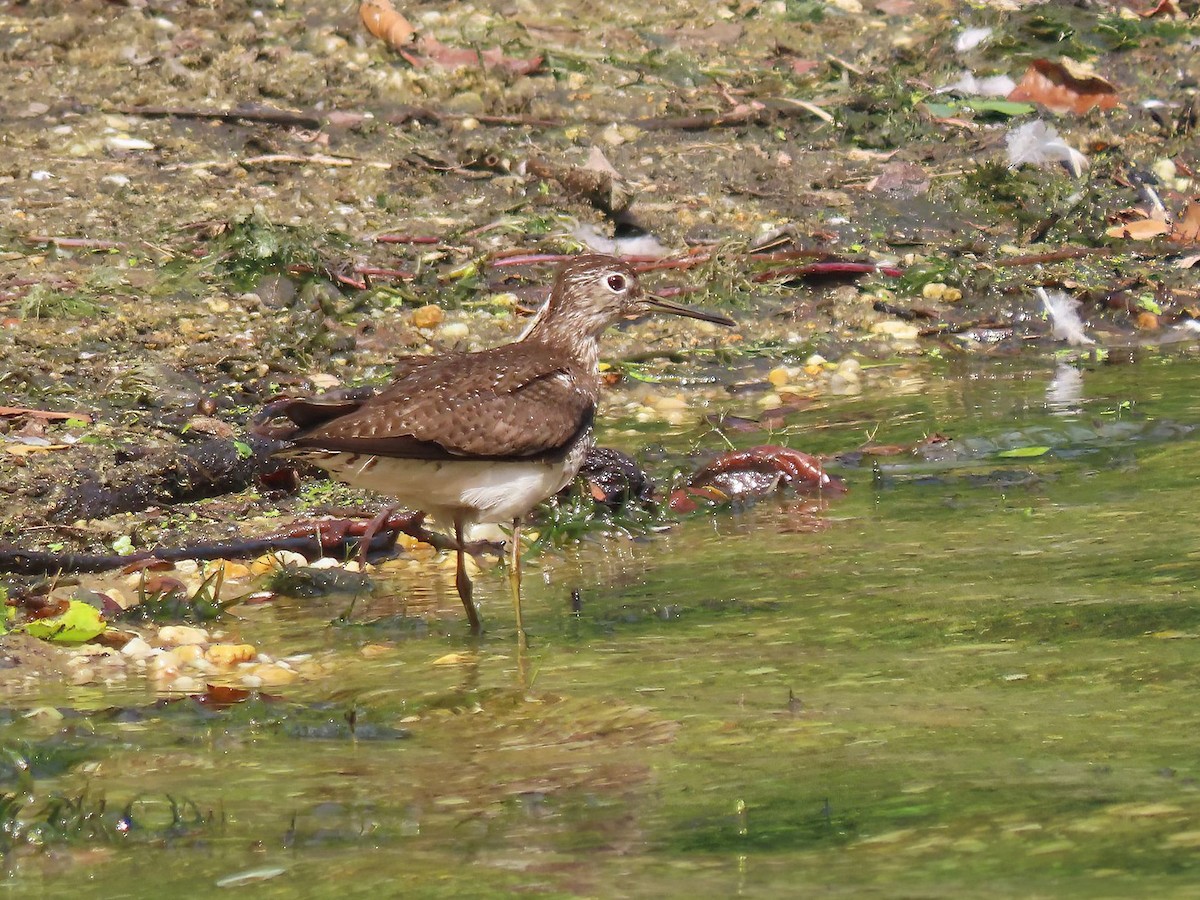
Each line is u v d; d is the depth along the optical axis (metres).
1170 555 10.91
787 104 20.78
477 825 7.12
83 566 11.39
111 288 16.00
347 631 10.40
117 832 7.14
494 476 10.27
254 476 13.16
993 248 18.62
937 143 20.39
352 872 6.66
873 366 16.52
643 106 20.70
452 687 9.12
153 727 8.52
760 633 9.83
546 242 17.80
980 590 10.38
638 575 11.38
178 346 15.19
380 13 21.44
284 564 11.64
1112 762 7.52
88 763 8.00
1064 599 10.11
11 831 7.12
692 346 16.75
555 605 10.82
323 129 19.56
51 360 14.63
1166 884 6.19
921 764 7.59
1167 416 14.42
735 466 13.29
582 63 21.39
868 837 6.79
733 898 6.22
